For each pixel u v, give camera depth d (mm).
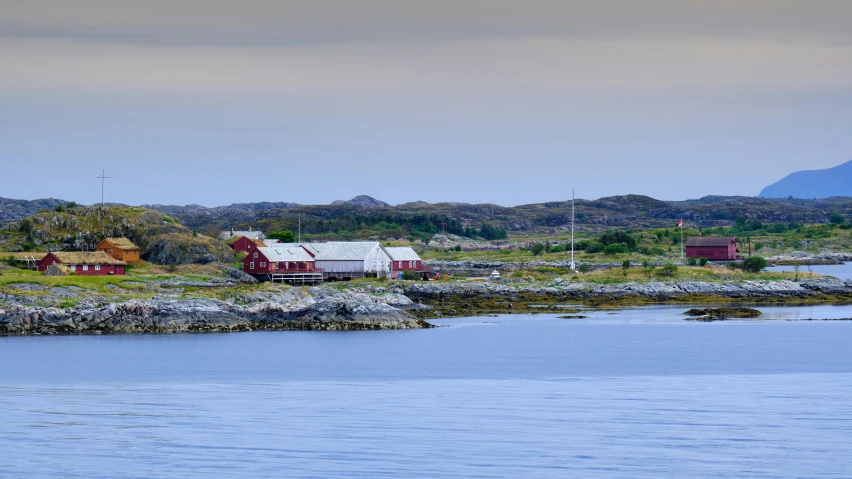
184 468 112000
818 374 185500
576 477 108188
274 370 193125
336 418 139750
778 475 108875
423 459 115500
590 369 194000
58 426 134625
